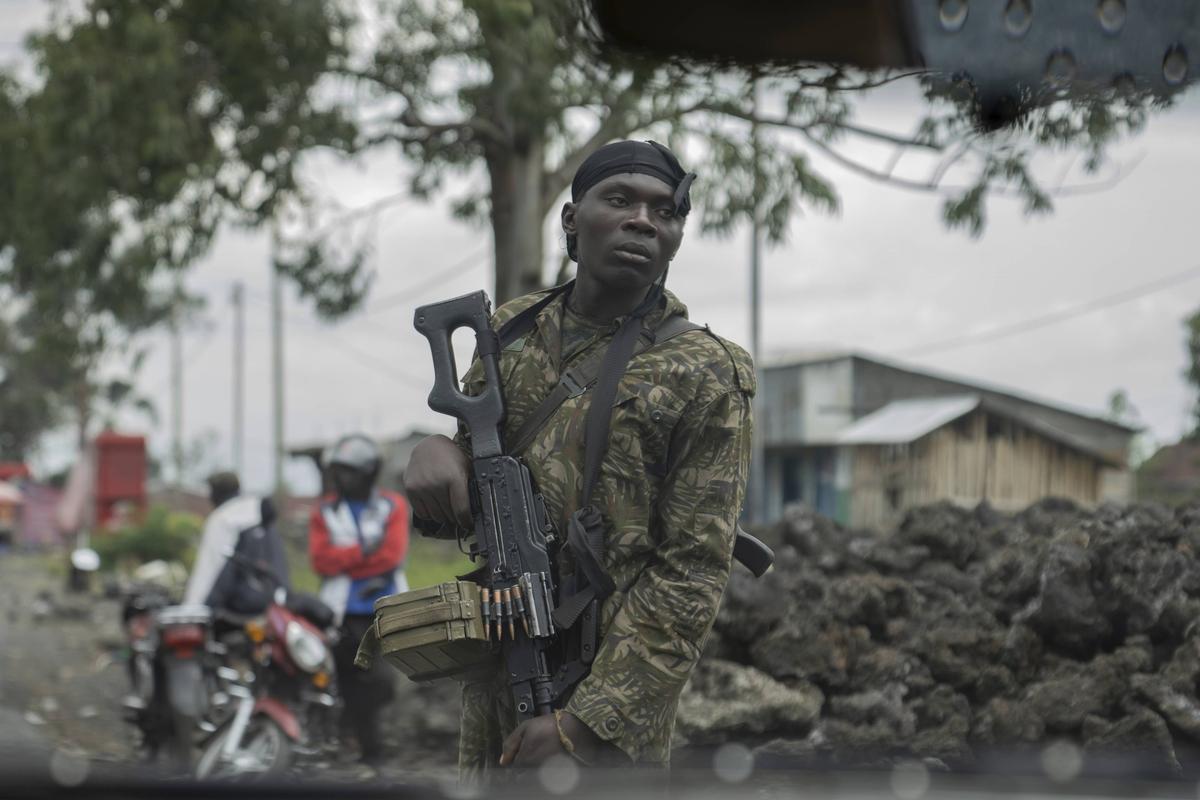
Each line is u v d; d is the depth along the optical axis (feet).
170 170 30.66
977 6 2.80
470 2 25.61
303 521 86.79
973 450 89.81
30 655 34.09
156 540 80.43
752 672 13.97
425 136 32.55
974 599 14.20
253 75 30.73
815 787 2.91
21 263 32.45
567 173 30.86
